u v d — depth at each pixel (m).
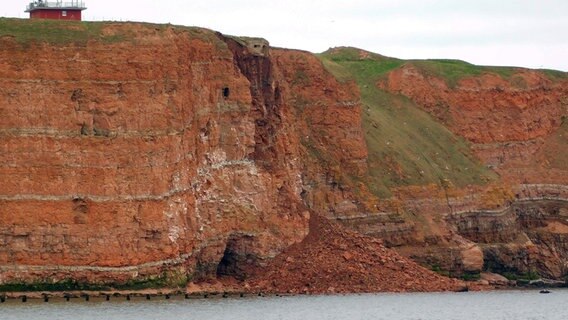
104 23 157.75
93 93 155.12
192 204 162.75
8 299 150.25
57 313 140.12
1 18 155.12
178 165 159.88
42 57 154.00
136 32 158.00
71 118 154.25
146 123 156.75
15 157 152.88
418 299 171.12
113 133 155.25
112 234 154.38
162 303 151.75
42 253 152.88
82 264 153.62
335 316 149.12
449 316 155.75
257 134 174.50
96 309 144.00
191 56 164.75
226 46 171.00
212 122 168.12
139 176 155.88
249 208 170.50
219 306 152.25
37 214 153.00
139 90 156.62
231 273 170.12
